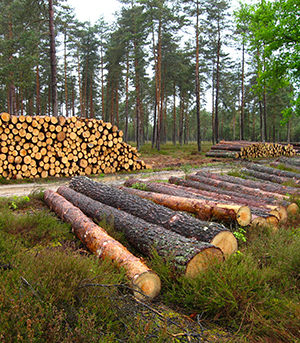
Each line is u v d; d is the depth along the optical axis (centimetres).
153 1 2592
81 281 261
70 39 2942
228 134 7088
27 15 1902
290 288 316
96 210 540
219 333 256
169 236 389
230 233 402
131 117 6094
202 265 334
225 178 957
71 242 451
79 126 1173
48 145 1099
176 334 244
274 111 4434
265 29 1453
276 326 249
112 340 214
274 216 554
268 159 2198
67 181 1034
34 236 446
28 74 2169
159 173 1291
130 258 334
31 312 211
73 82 4412
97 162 1256
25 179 1013
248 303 275
